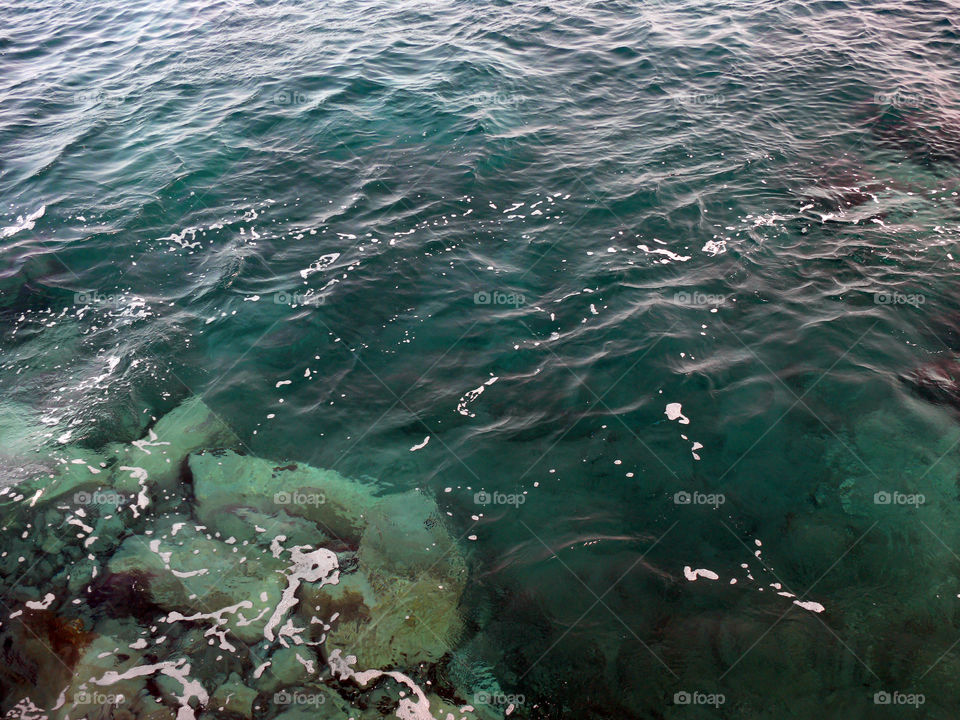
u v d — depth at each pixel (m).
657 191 10.50
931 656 5.04
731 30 15.48
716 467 6.53
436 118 12.79
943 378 7.29
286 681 5.33
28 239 10.25
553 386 7.57
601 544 6.00
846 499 6.14
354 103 13.55
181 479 6.87
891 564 5.63
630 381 7.52
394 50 15.91
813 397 7.14
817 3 16.39
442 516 6.39
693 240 9.58
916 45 14.34
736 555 5.81
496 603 5.68
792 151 11.33
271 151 12.25
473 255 9.55
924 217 9.75
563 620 5.50
